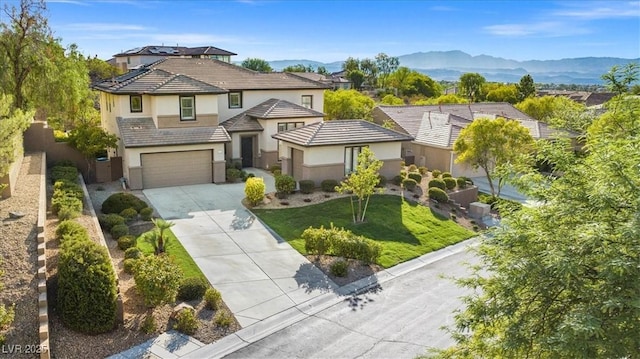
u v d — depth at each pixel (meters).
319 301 14.27
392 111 41.53
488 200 26.59
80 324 11.26
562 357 6.79
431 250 19.14
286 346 11.83
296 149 26.19
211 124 28.14
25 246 12.56
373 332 12.66
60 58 31.14
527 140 25.06
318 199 23.38
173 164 26.25
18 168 20.00
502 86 77.62
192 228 19.44
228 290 14.53
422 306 14.24
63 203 16.95
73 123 37.94
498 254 8.27
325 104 44.16
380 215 21.83
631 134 8.68
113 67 59.25
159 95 26.36
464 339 8.73
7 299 10.80
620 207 7.01
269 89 33.62
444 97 60.75
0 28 27.45
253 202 22.44
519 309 7.77
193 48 75.50
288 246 18.17
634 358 6.18
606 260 6.57
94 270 11.46
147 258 13.02
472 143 25.91
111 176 27.19
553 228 7.70
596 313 6.50
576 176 8.02
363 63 129.00
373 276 16.33
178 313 12.47
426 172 30.78
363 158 20.72
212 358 11.16
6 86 27.59
